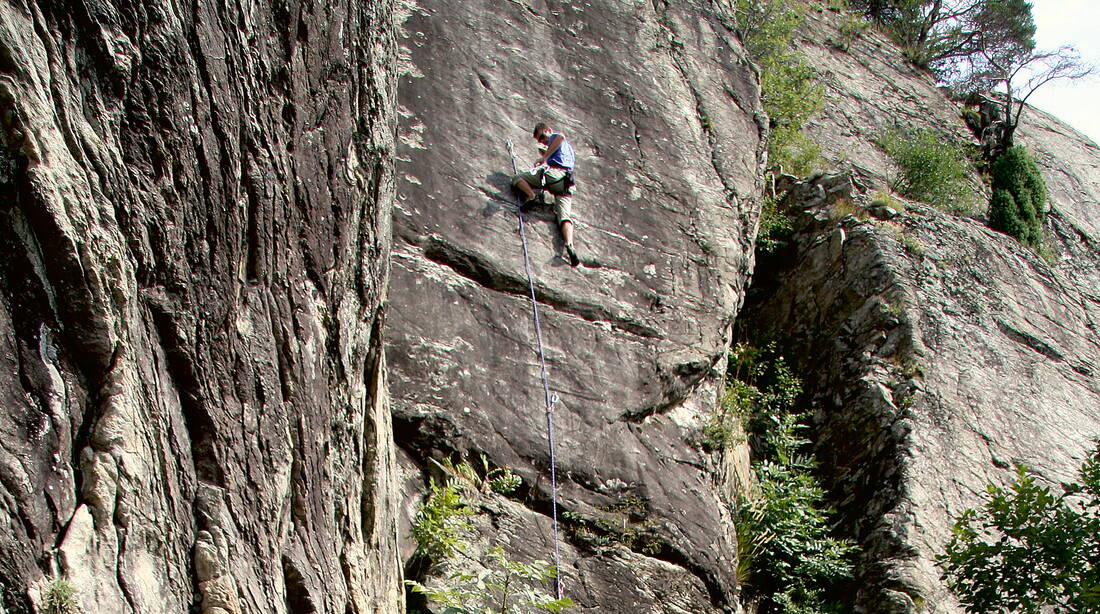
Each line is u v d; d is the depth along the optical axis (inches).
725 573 293.6
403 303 291.9
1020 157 697.0
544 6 430.6
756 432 398.6
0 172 100.7
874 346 426.3
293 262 157.9
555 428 291.4
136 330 119.3
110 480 111.0
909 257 466.9
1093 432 434.3
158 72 121.1
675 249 370.0
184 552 124.8
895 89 816.9
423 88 364.8
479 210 333.7
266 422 144.3
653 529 284.5
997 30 967.6
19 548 98.4
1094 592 249.4
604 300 334.6
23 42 103.2
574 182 349.4
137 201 119.0
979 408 409.4
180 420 127.9
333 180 171.5
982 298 470.6
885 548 340.2
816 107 609.6
